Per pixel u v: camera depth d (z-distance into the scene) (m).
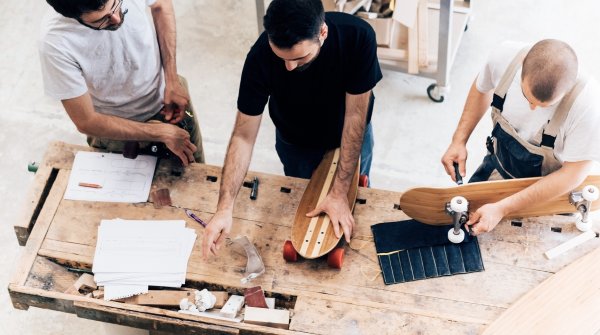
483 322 2.59
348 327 2.60
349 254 2.78
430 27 4.46
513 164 2.93
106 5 2.42
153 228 2.85
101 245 2.80
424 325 2.60
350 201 2.88
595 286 2.63
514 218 2.83
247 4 4.97
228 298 2.73
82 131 2.91
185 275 2.73
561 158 2.67
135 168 3.02
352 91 2.73
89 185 2.97
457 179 2.97
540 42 2.46
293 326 2.60
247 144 2.81
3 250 4.01
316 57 2.59
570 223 2.81
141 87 3.00
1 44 4.82
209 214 2.90
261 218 2.88
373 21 4.36
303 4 2.25
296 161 3.30
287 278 2.72
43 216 2.89
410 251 2.77
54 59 2.62
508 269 2.71
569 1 4.86
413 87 4.54
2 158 4.35
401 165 4.25
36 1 5.00
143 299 2.68
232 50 4.76
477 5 4.87
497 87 2.76
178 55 4.72
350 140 2.80
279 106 2.91
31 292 2.69
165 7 3.02
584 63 4.61
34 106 4.54
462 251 2.76
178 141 2.98
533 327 2.55
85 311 2.66
